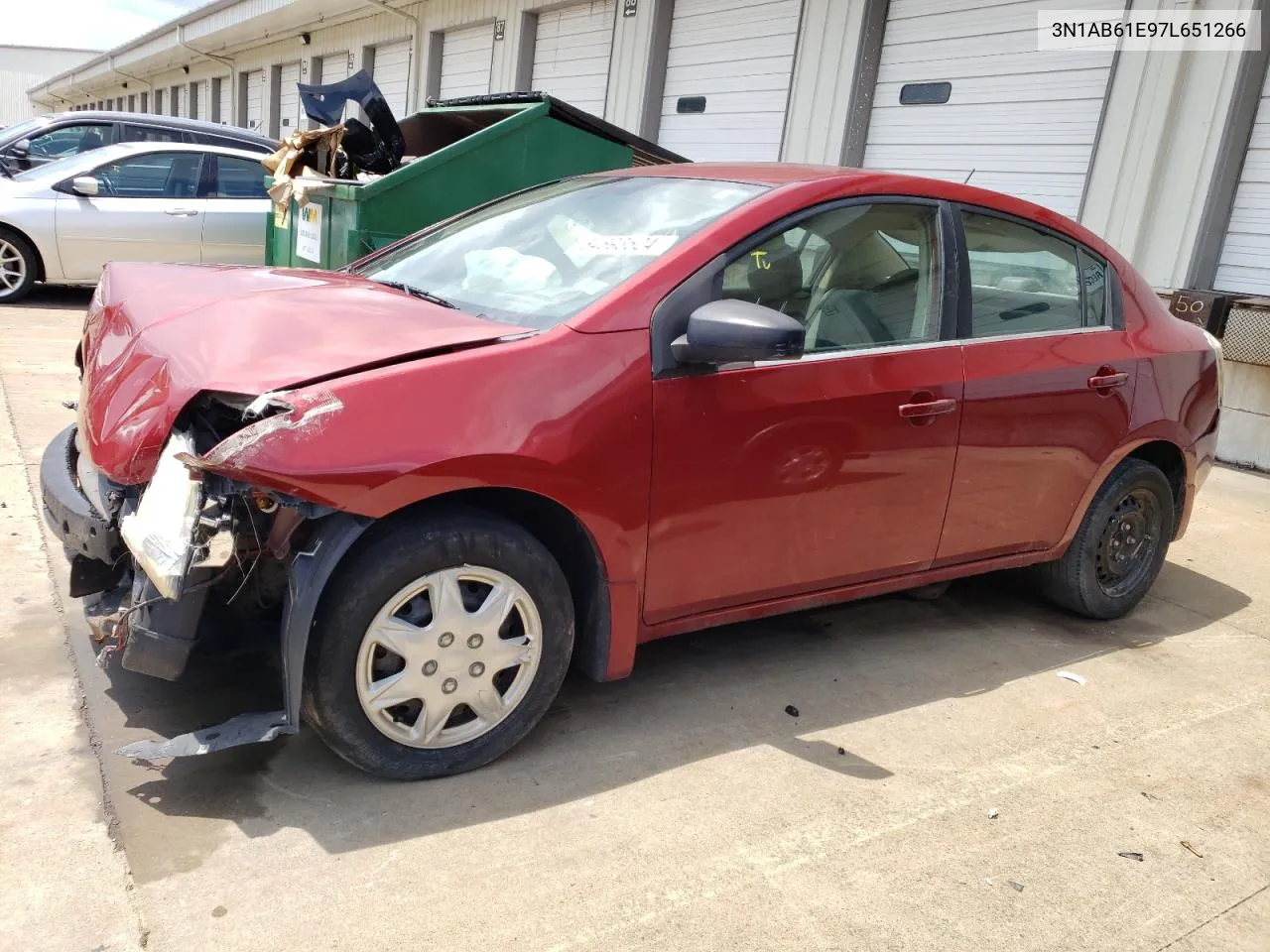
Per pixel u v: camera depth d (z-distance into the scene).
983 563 3.74
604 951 2.13
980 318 3.51
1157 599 4.61
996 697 3.47
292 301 2.91
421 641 2.53
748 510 2.97
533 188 3.96
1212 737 3.29
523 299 3.01
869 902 2.35
